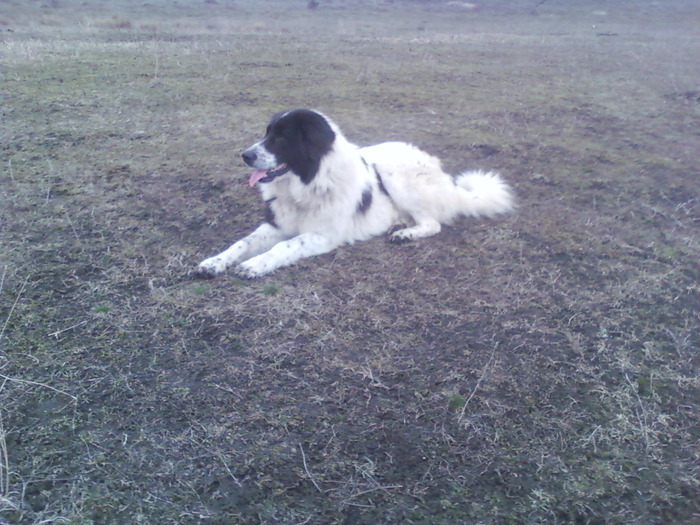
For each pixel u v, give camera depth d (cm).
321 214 254
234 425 165
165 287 224
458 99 501
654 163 368
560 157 373
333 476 152
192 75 544
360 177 265
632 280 240
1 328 197
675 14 1430
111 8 1184
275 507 143
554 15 1398
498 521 142
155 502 142
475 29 1093
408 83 552
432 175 285
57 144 360
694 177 349
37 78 505
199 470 151
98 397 172
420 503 146
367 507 144
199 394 174
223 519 139
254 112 437
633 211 302
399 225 285
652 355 198
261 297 219
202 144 370
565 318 216
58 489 144
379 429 166
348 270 242
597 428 169
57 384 175
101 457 153
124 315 207
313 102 471
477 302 222
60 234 259
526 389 182
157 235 262
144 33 838
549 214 297
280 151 244
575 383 185
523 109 478
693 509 147
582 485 152
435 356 194
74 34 799
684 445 165
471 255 257
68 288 221
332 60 648
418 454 159
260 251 259
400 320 210
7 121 394
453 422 169
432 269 245
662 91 555
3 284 220
